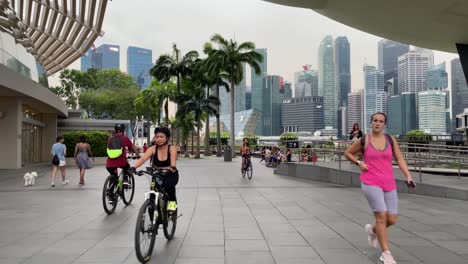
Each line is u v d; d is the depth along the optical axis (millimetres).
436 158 18094
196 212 9008
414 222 7859
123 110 75500
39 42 26562
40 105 28828
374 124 5156
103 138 30828
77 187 14141
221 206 9898
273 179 18000
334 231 7023
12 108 24094
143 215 5102
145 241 5160
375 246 5555
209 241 6277
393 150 5262
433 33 24719
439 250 5762
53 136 34969
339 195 12156
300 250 5742
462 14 20969
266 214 8758
